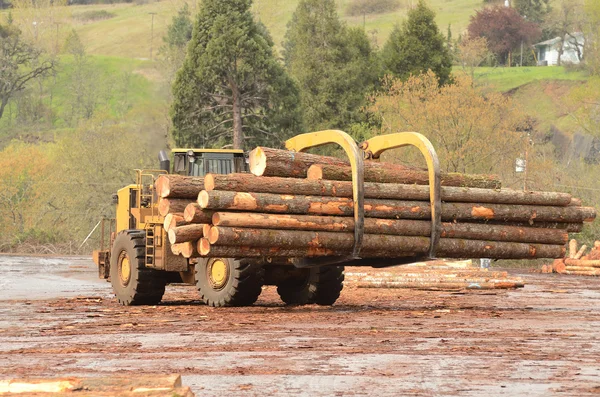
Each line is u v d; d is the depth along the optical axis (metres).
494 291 57.09
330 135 39.16
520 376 21.72
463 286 58.22
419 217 39.62
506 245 41.69
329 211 37.88
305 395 19.19
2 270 86.38
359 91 186.12
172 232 37.31
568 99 162.00
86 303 46.69
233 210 36.59
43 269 88.69
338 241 38.03
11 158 147.50
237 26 146.75
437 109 124.25
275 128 150.88
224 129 150.38
